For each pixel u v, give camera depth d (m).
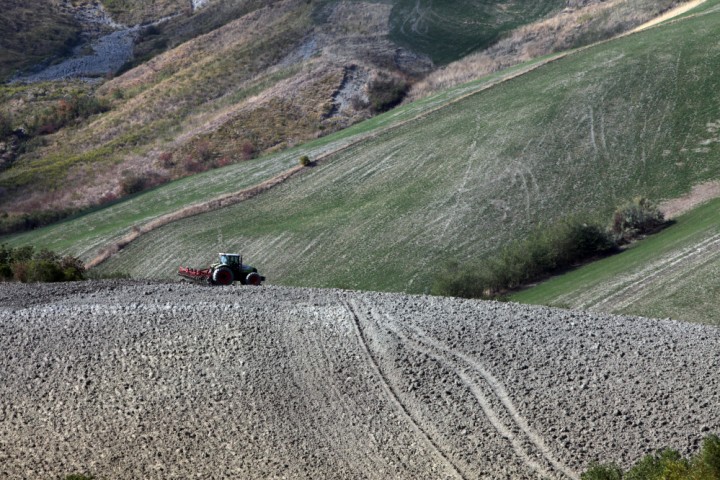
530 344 52.09
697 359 49.03
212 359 52.69
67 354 54.50
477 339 53.12
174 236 141.38
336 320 56.72
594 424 43.97
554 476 40.56
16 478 43.84
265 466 43.28
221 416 47.53
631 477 37.69
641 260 96.50
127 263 135.25
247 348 53.62
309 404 48.09
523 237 120.31
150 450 45.19
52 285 71.31
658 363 48.81
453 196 137.00
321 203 147.12
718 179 126.06
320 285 115.31
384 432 45.25
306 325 56.25
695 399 44.91
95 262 136.88
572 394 46.56
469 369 49.91
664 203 122.81
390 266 117.19
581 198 129.50
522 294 97.69
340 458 43.53
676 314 75.06
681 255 93.56
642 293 83.62
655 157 137.50
